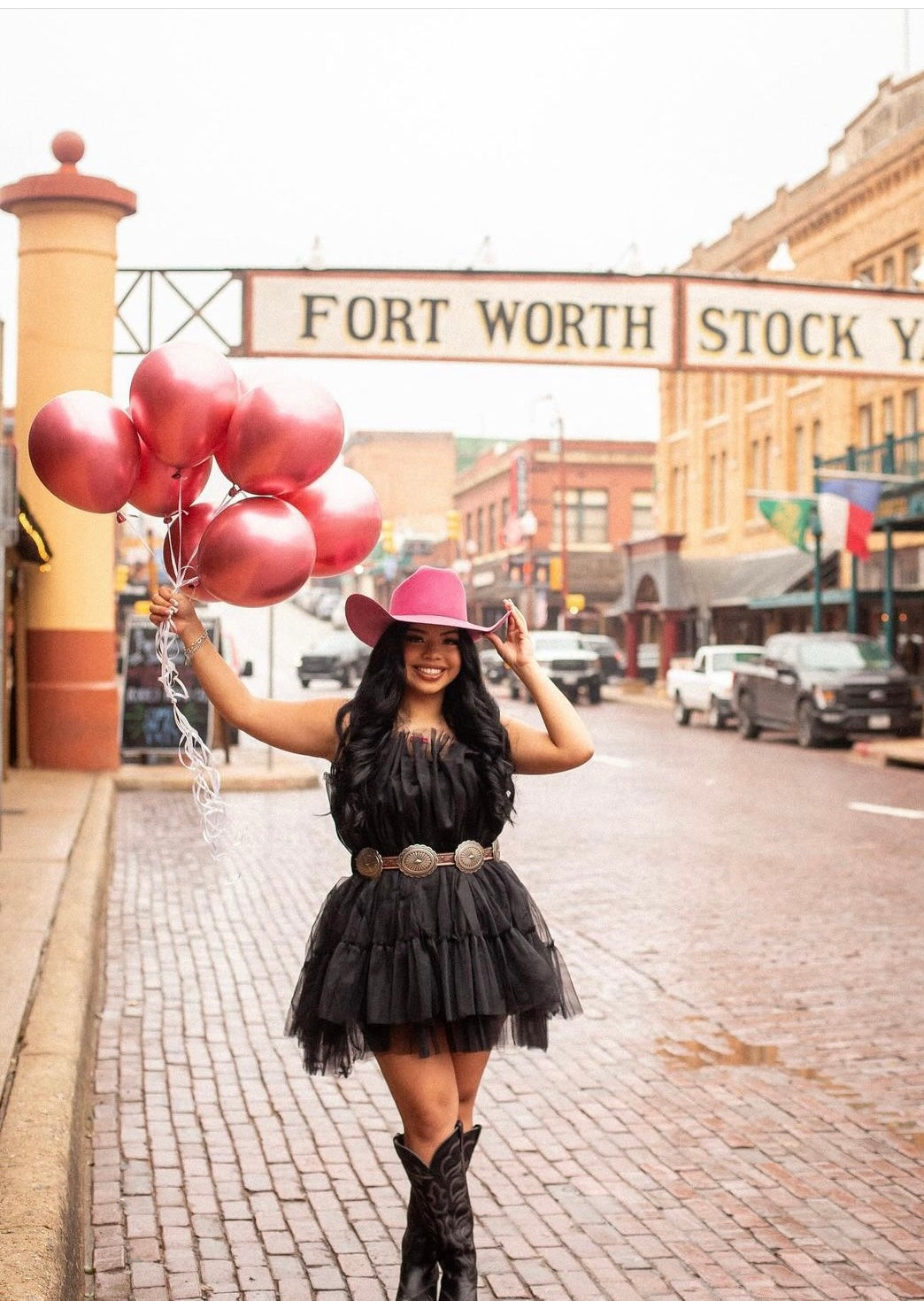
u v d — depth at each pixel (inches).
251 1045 251.1
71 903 337.7
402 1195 181.6
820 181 1400.1
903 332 789.9
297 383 135.6
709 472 1740.9
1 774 513.0
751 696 1024.9
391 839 133.6
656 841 513.3
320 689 1668.3
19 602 699.4
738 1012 274.2
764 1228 172.4
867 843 505.7
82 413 135.8
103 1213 173.8
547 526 2479.1
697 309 758.5
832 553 1337.4
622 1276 158.4
